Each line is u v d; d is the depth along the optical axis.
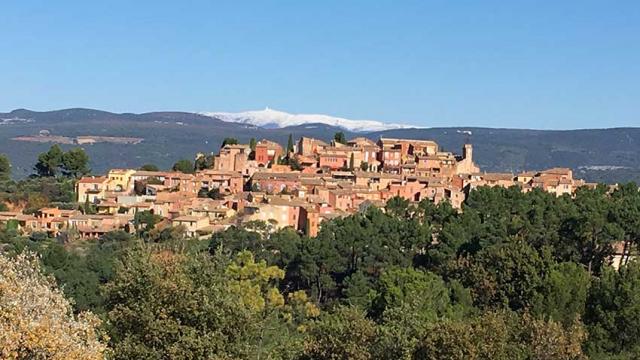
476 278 96.81
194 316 49.22
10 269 39.19
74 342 37.28
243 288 99.88
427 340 54.78
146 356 47.56
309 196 197.12
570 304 86.19
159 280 49.66
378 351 55.78
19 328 35.06
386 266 122.75
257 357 51.97
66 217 185.38
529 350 61.56
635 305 80.25
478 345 54.81
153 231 175.00
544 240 119.19
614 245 119.44
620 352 78.25
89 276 116.06
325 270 131.00
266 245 147.75
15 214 187.12
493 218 137.50
